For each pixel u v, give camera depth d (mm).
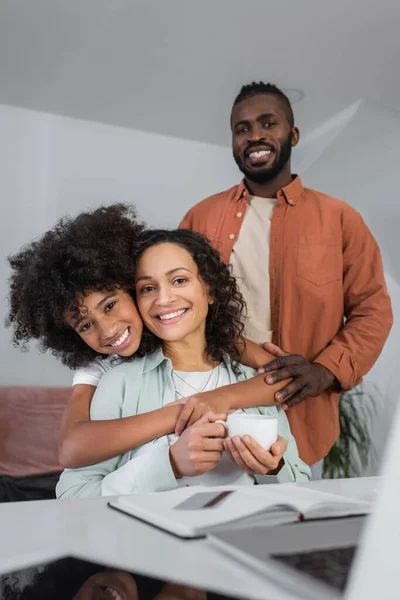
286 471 1118
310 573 384
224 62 2537
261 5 2156
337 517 561
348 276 1917
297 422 1744
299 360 1375
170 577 416
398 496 324
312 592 357
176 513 562
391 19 2250
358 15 2232
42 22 2271
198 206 2090
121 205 1358
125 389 1158
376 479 879
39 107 3043
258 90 2061
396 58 2494
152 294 1183
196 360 1259
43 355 2992
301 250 1860
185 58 2512
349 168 3045
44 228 3084
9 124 3025
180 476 987
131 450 1086
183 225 2096
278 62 2549
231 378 1275
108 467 1072
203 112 2986
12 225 3041
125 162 3182
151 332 1229
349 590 337
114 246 1175
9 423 2518
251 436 937
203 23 2264
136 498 659
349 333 1798
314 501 582
